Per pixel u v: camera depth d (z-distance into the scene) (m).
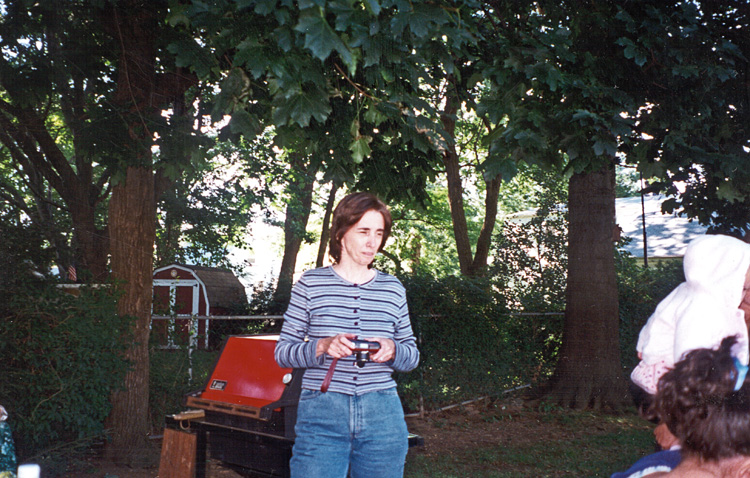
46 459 4.78
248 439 3.47
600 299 8.51
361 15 3.09
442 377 8.13
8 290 4.85
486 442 6.34
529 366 8.93
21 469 3.19
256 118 4.03
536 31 5.25
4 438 3.14
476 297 8.50
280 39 3.10
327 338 2.35
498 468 5.36
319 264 13.41
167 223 12.59
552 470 5.36
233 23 3.44
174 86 5.66
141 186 5.87
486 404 8.23
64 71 5.73
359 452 2.38
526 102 5.10
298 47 3.34
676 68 5.16
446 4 3.82
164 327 6.44
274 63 3.40
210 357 6.50
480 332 8.39
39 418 4.82
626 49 5.07
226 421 3.62
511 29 5.41
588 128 4.83
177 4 4.27
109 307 5.36
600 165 4.93
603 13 5.62
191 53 3.79
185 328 6.54
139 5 5.55
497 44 5.08
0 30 5.64
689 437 1.20
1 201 5.38
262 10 3.02
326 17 3.32
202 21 3.44
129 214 5.80
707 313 1.87
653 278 9.88
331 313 2.42
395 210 21.91
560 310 9.47
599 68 5.39
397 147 5.62
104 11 5.52
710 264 1.95
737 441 1.15
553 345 9.30
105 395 5.23
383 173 5.74
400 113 4.23
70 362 4.98
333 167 4.87
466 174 18.66
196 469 3.56
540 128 4.72
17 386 4.78
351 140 4.65
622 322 9.24
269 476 3.38
